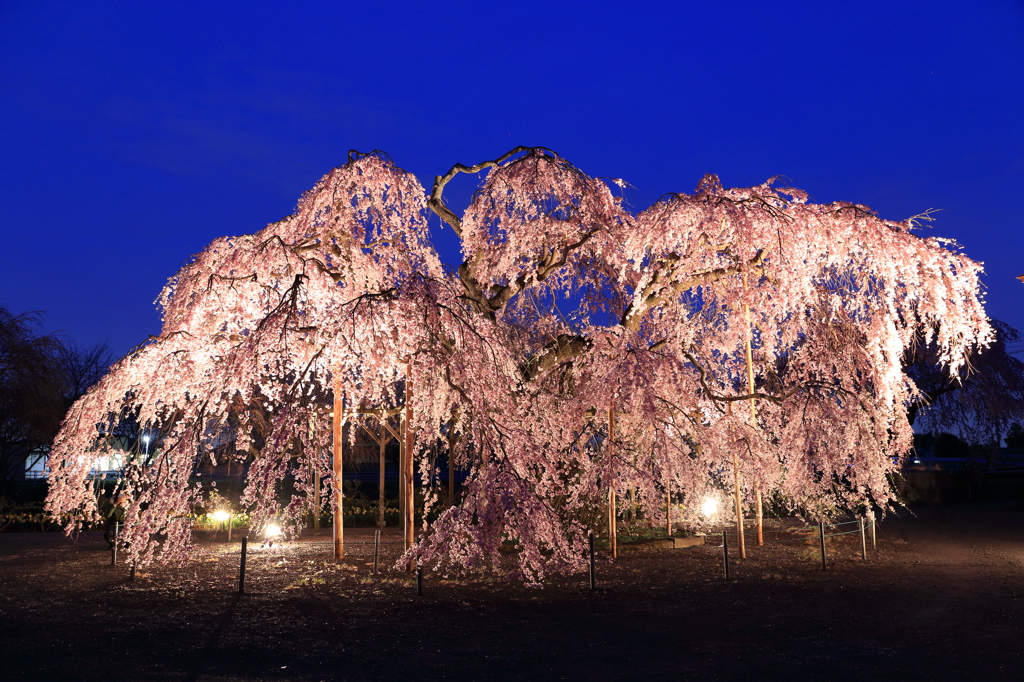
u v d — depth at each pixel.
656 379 12.79
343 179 14.15
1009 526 21.03
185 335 14.34
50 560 16.00
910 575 12.91
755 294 15.09
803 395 14.33
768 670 7.18
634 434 14.34
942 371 25.36
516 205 15.22
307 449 11.80
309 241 14.78
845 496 16.16
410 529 13.55
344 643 8.47
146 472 13.64
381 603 10.77
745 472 14.20
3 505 25.77
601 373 13.52
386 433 24.36
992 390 27.53
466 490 11.73
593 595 11.30
